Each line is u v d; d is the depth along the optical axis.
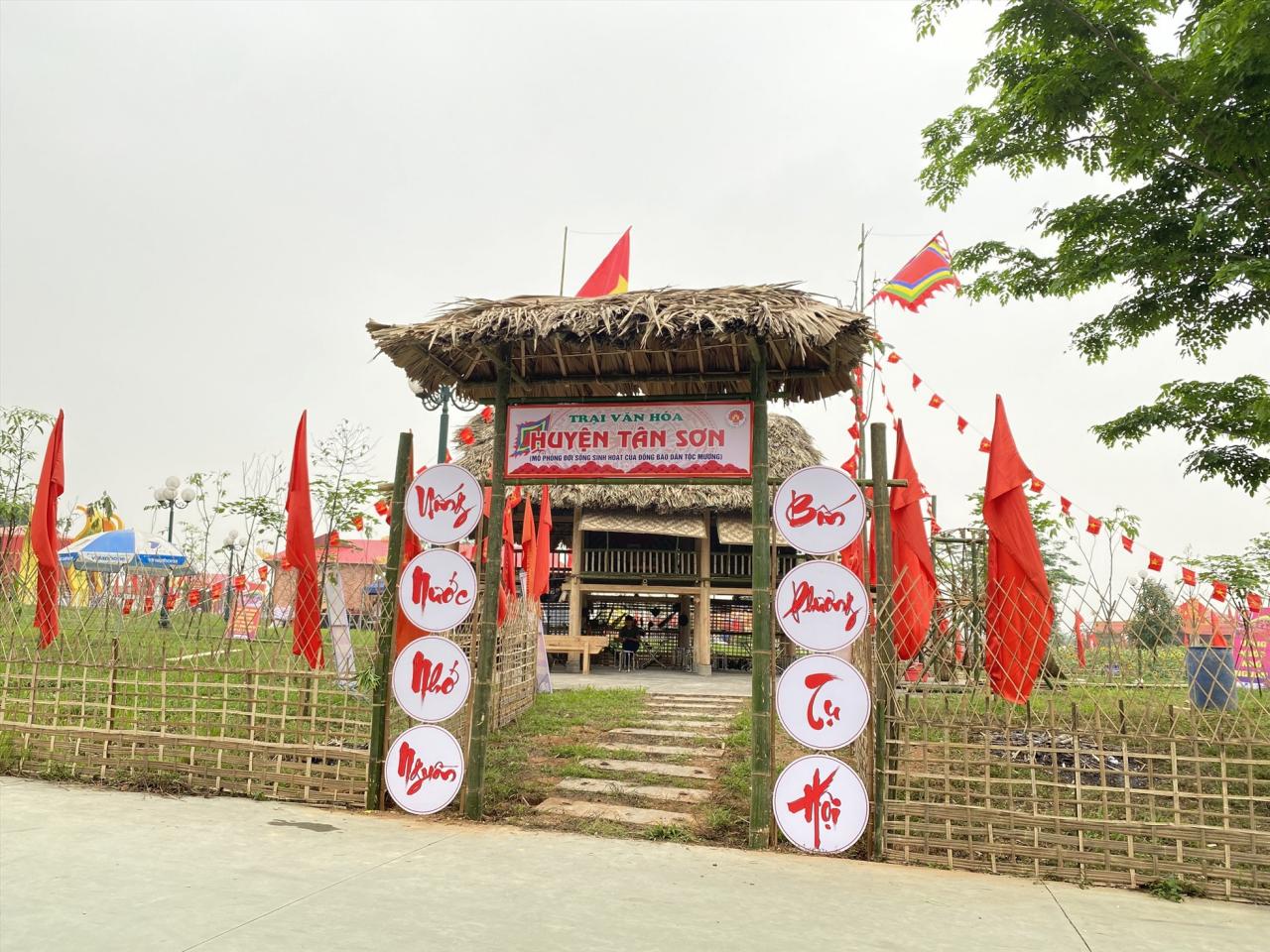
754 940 3.80
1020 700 5.32
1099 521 6.23
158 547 16.34
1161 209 8.85
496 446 6.35
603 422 6.20
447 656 6.10
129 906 3.90
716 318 5.28
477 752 6.04
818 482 5.59
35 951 3.35
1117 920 4.21
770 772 5.58
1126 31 7.82
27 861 4.51
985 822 5.06
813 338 5.27
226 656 6.70
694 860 5.13
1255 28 6.52
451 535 6.29
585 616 20.83
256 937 3.60
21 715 6.78
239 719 6.44
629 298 5.73
